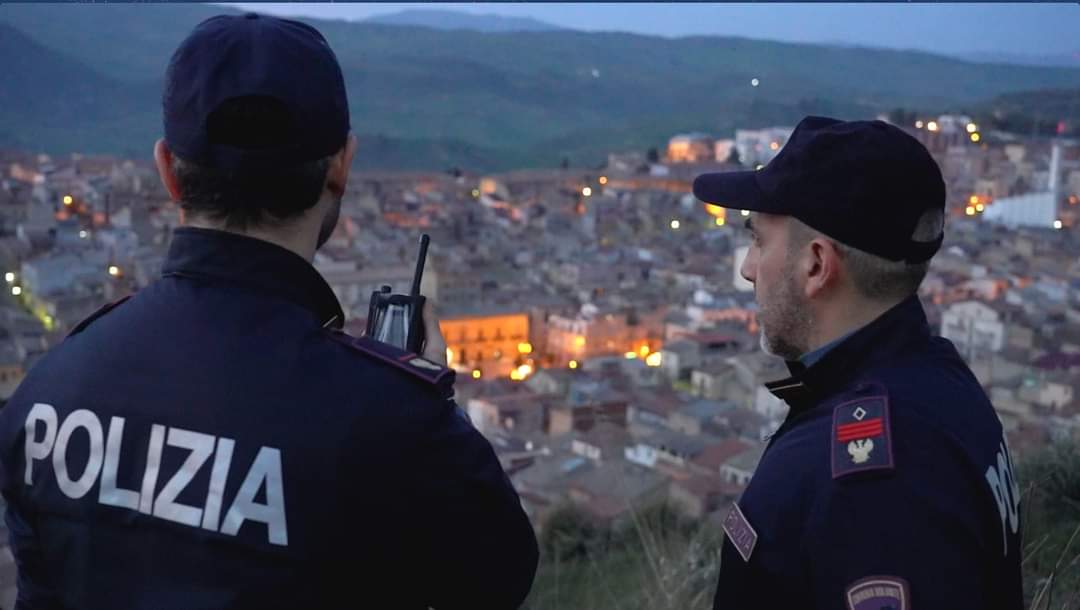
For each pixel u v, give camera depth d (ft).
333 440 5.84
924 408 6.56
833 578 6.18
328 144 6.34
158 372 6.14
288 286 6.38
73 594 6.09
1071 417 82.89
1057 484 19.57
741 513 6.86
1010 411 103.71
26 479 6.38
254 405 5.93
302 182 6.32
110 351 6.33
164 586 5.85
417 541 6.12
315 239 6.72
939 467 6.24
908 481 6.17
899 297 7.20
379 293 7.37
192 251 6.42
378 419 5.92
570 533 33.76
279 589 5.77
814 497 6.46
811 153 7.11
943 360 7.20
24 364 130.62
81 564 6.06
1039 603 12.23
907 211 6.93
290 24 6.51
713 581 19.06
